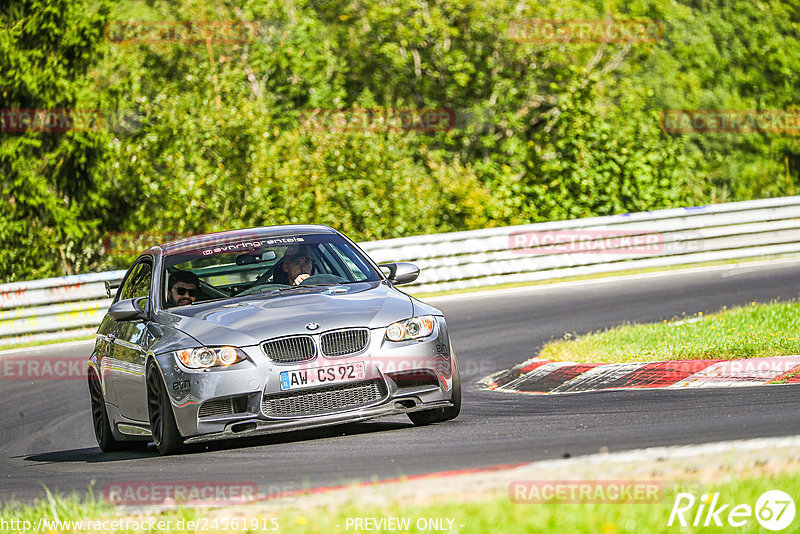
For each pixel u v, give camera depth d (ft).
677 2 403.54
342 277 101.04
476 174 322.34
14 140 278.67
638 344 124.98
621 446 71.92
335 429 96.22
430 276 227.20
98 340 110.32
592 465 63.57
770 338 114.11
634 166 298.76
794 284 186.60
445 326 93.09
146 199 286.46
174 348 87.86
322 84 362.53
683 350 114.73
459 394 92.99
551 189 299.99
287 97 365.20
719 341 116.47
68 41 280.10
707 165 375.04
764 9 404.36
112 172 282.97
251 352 86.12
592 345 130.21
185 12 335.26
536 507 53.93
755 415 80.59
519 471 63.87
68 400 144.15
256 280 100.53
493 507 54.44
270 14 355.97
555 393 110.63
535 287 219.82
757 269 214.28
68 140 279.90
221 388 85.30
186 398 86.02
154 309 96.84
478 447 77.56
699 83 387.96
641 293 195.21
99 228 287.69
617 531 49.19
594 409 94.27
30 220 281.95
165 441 88.63
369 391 87.66
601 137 301.02
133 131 304.50
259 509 60.85
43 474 90.99
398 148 301.63
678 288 196.75
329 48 369.91
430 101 368.89
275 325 87.61
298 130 303.89
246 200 285.43
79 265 287.48
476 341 161.89
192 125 286.66
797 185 402.11
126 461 91.76
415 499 58.18
